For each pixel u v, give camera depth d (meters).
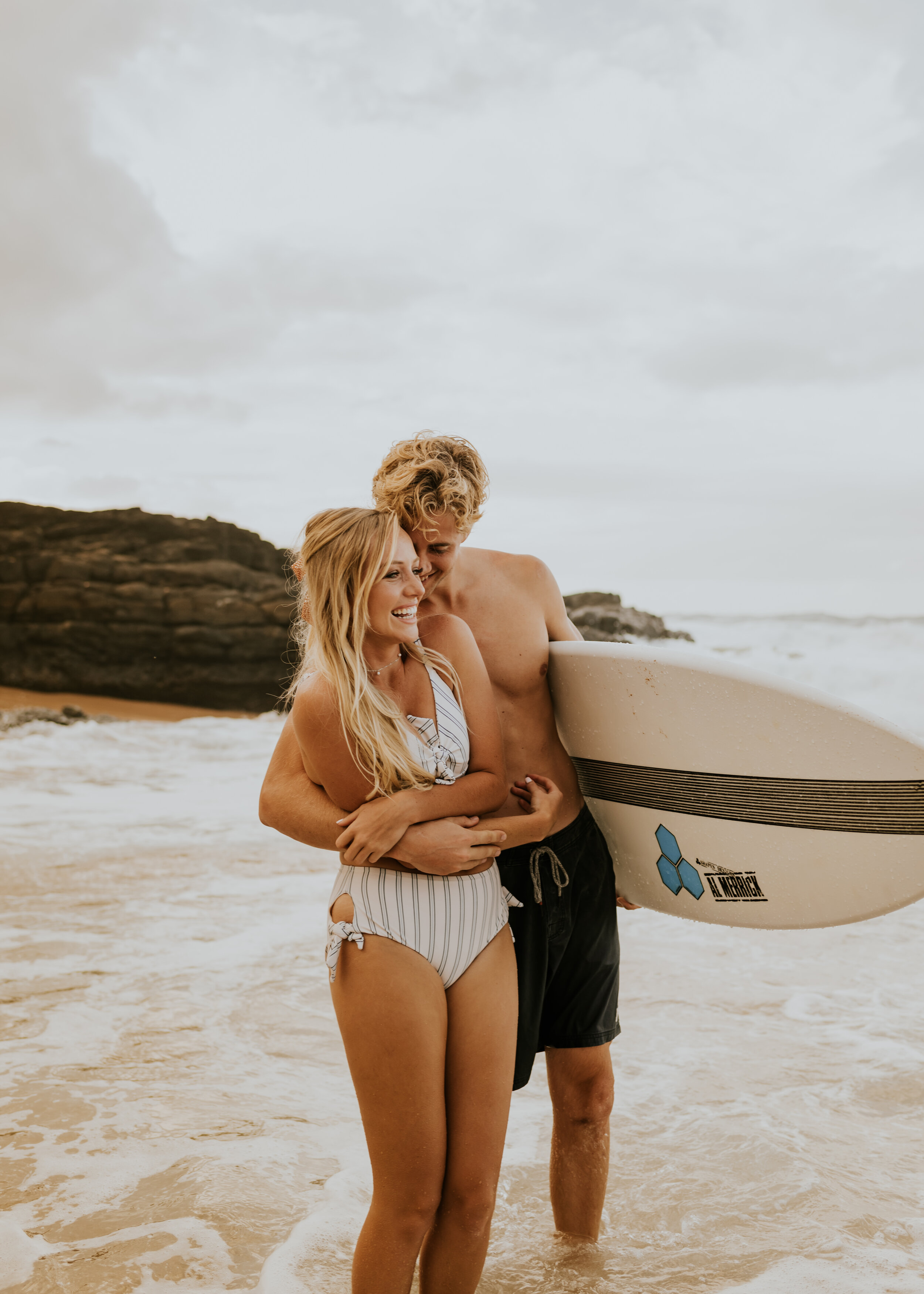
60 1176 2.42
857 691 21.22
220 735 12.92
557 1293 1.98
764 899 2.31
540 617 2.39
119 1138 2.63
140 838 6.63
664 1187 2.40
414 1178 1.68
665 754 2.32
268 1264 2.02
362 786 1.86
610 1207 2.33
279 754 2.06
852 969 4.11
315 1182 2.42
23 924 4.66
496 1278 2.05
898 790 2.10
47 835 6.67
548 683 2.43
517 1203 2.37
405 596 1.87
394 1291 1.66
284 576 20.55
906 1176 2.44
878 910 2.18
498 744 1.98
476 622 2.29
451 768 1.90
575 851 2.23
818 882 2.24
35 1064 3.13
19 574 19.81
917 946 4.45
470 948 1.81
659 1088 2.97
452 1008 1.80
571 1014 2.19
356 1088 1.74
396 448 2.16
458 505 2.06
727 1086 2.98
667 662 2.24
